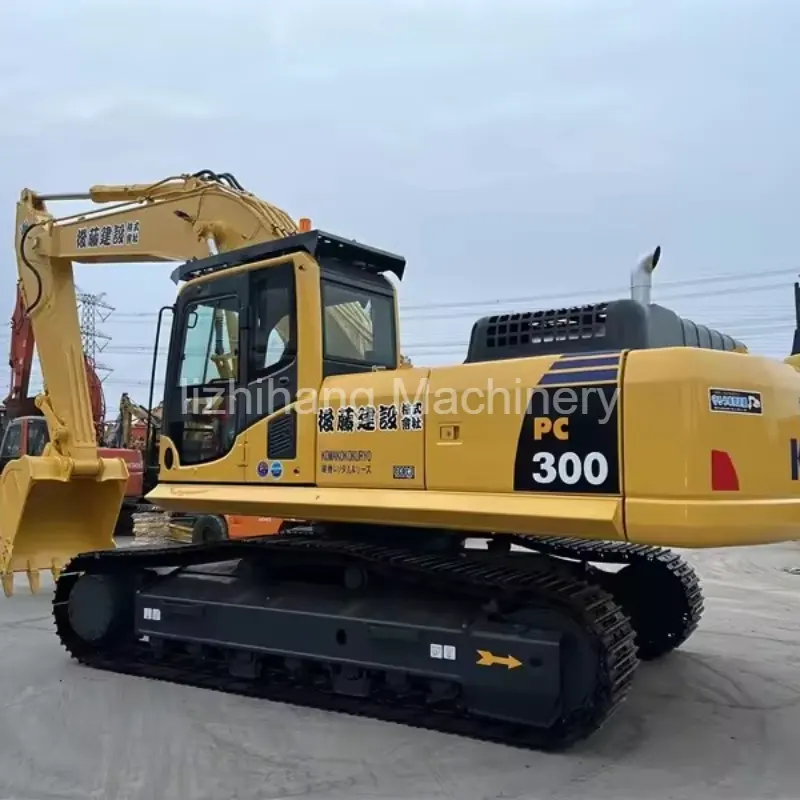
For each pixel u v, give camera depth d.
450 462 4.89
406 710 5.18
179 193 7.63
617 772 4.40
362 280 6.07
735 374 4.41
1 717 5.27
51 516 8.80
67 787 4.24
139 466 15.76
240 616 5.73
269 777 4.33
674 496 4.19
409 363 6.48
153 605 6.21
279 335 5.73
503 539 5.91
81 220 8.37
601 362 4.50
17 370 15.10
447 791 4.16
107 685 5.91
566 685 4.57
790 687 5.95
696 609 6.66
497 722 4.91
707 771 4.43
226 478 5.91
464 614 4.98
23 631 7.62
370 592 5.44
